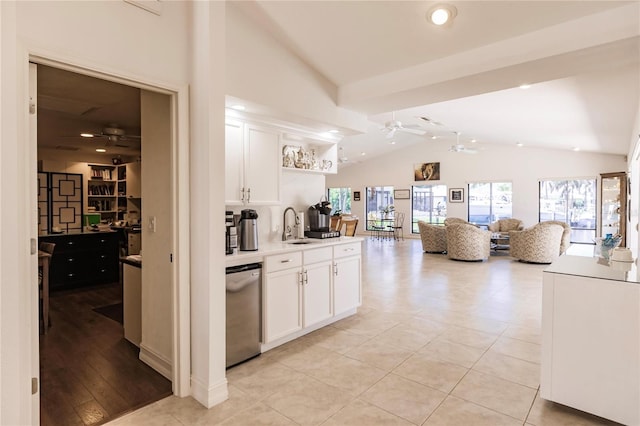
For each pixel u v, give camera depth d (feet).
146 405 7.59
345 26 9.47
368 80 11.93
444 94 11.47
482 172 37.78
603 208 30.83
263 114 11.00
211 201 7.65
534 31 8.71
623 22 7.61
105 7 6.68
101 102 12.06
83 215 22.24
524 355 10.04
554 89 14.16
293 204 13.61
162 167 9.08
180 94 7.87
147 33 7.31
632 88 13.28
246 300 9.65
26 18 5.74
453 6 8.09
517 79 10.10
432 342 11.01
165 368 8.93
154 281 9.32
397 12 8.70
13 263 5.55
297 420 7.03
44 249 13.52
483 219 38.01
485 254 26.14
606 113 17.24
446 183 40.22
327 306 12.27
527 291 17.31
